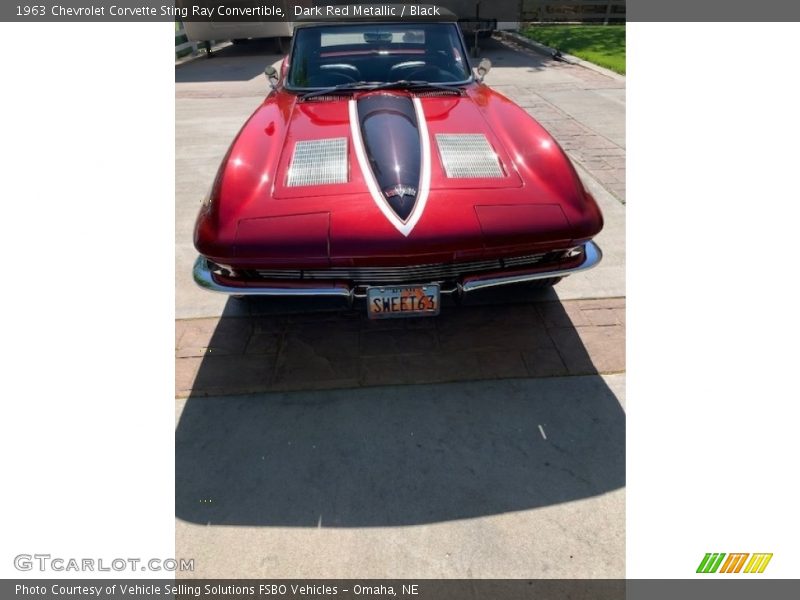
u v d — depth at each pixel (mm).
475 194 2086
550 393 2229
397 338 2553
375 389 2264
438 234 1942
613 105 6488
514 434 2049
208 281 2133
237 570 1621
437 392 2242
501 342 2508
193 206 3924
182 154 5043
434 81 3205
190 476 1901
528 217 2029
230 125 6039
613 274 2996
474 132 2508
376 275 2062
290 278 2090
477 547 1670
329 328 2625
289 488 1857
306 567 1624
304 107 2859
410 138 2393
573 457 1953
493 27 9938
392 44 3307
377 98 2836
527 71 8602
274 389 2268
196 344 2525
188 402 2207
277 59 10945
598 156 4730
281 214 2006
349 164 2236
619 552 1655
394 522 1742
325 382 2301
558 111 6230
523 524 1733
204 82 8641
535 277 2160
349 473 1908
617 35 12016
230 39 11164
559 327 2594
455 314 2707
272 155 2346
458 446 2004
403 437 2043
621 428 2066
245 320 2686
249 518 1762
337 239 1928
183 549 1679
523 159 2299
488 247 1979
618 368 2340
